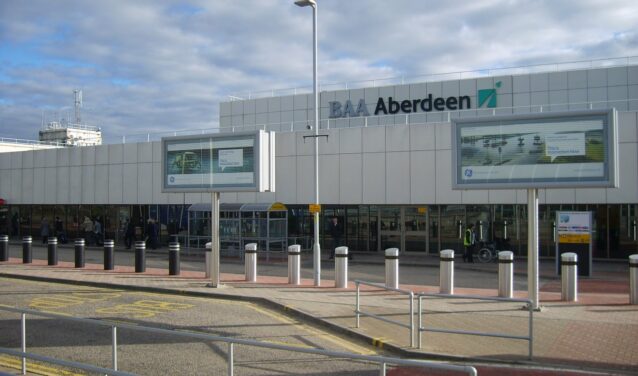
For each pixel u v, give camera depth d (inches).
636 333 415.5
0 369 335.0
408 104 1477.6
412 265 968.9
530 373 319.6
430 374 322.3
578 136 506.9
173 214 1371.8
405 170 1103.0
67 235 1537.9
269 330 444.8
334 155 1160.2
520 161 523.8
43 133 2586.1
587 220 770.2
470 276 815.1
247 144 645.3
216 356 361.1
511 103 1381.6
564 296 565.9
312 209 689.6
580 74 1334.9
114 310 529.0
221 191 655.8
